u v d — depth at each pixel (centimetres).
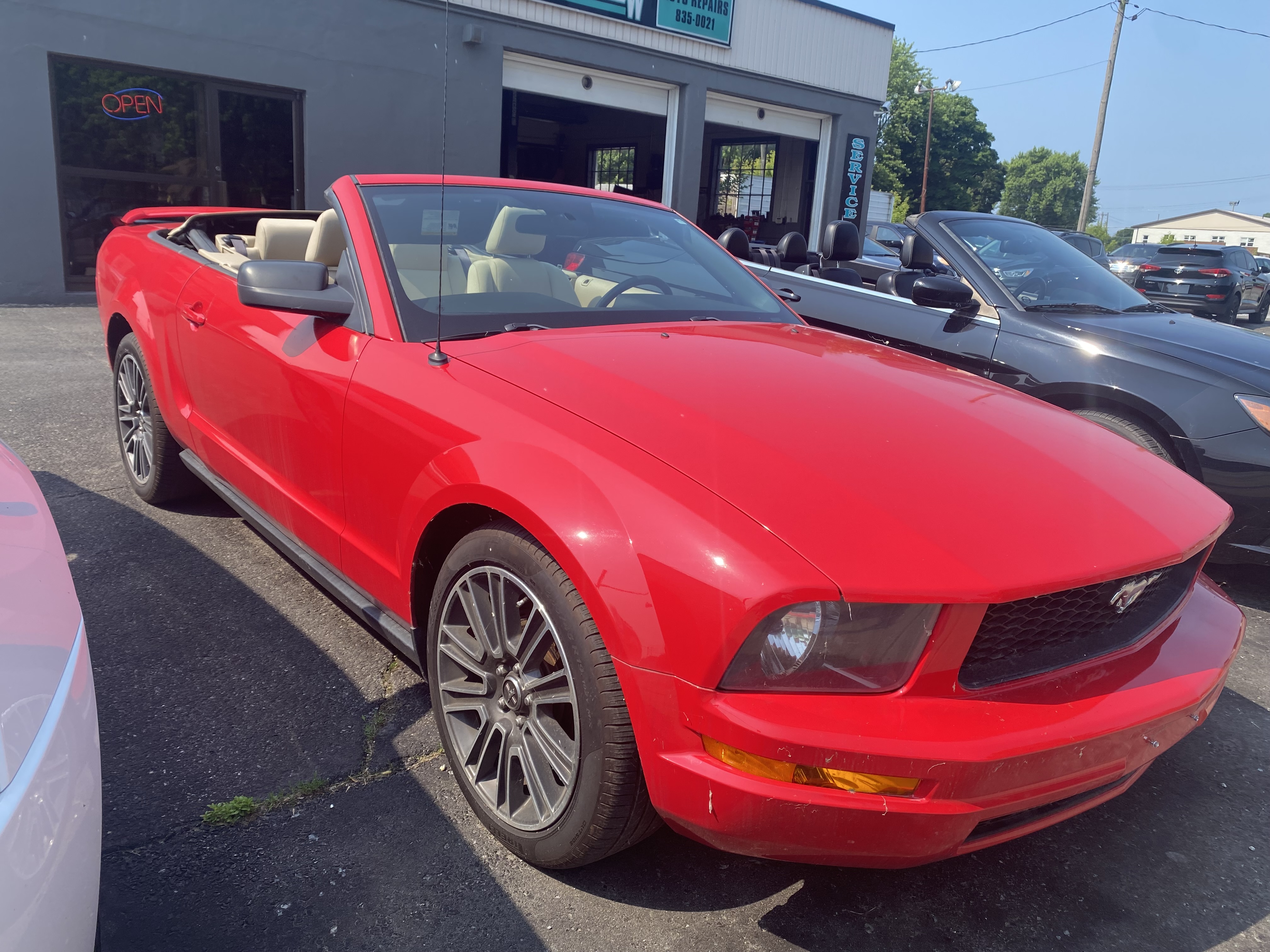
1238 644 202
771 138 1944
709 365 224
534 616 184
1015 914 192
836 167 1797
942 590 149
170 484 375
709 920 184
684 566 154
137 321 362
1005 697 159
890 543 156
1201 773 251
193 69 989
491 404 198
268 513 289
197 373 318
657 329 259
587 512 167
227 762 222
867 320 472
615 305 278
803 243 579
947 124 6575
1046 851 215
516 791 197
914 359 272
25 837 102
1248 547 362
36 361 655
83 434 483
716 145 2080
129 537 355
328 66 1084
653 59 1427
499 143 1271
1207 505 203
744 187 2033
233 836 198
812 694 151
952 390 234
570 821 178
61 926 106
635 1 1372
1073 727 158
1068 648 174
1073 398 401
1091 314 434
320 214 344
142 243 390
